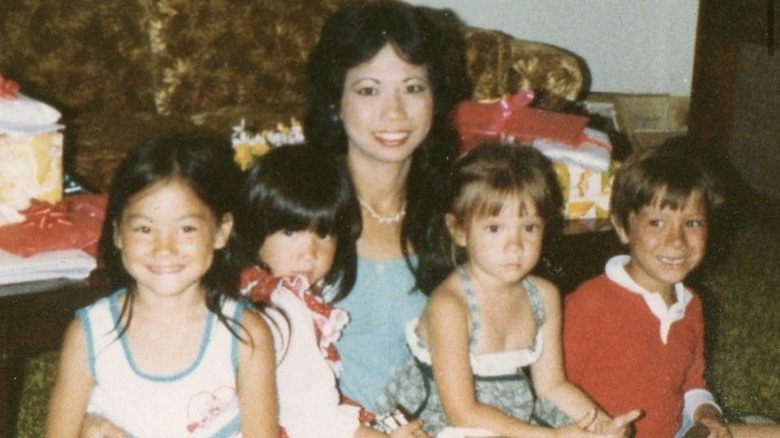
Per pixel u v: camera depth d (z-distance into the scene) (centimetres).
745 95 320
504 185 147
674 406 169
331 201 144
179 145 134
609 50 390
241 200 144
